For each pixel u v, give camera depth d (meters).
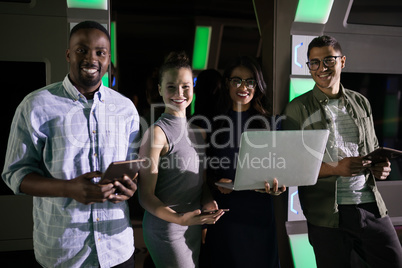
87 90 1.48
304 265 2.49
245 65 2.02
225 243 2.00
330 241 1.96
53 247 1.37
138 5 5.03
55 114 1.38
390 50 2.69
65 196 1.28
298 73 2.55
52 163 1.38
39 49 2.21
